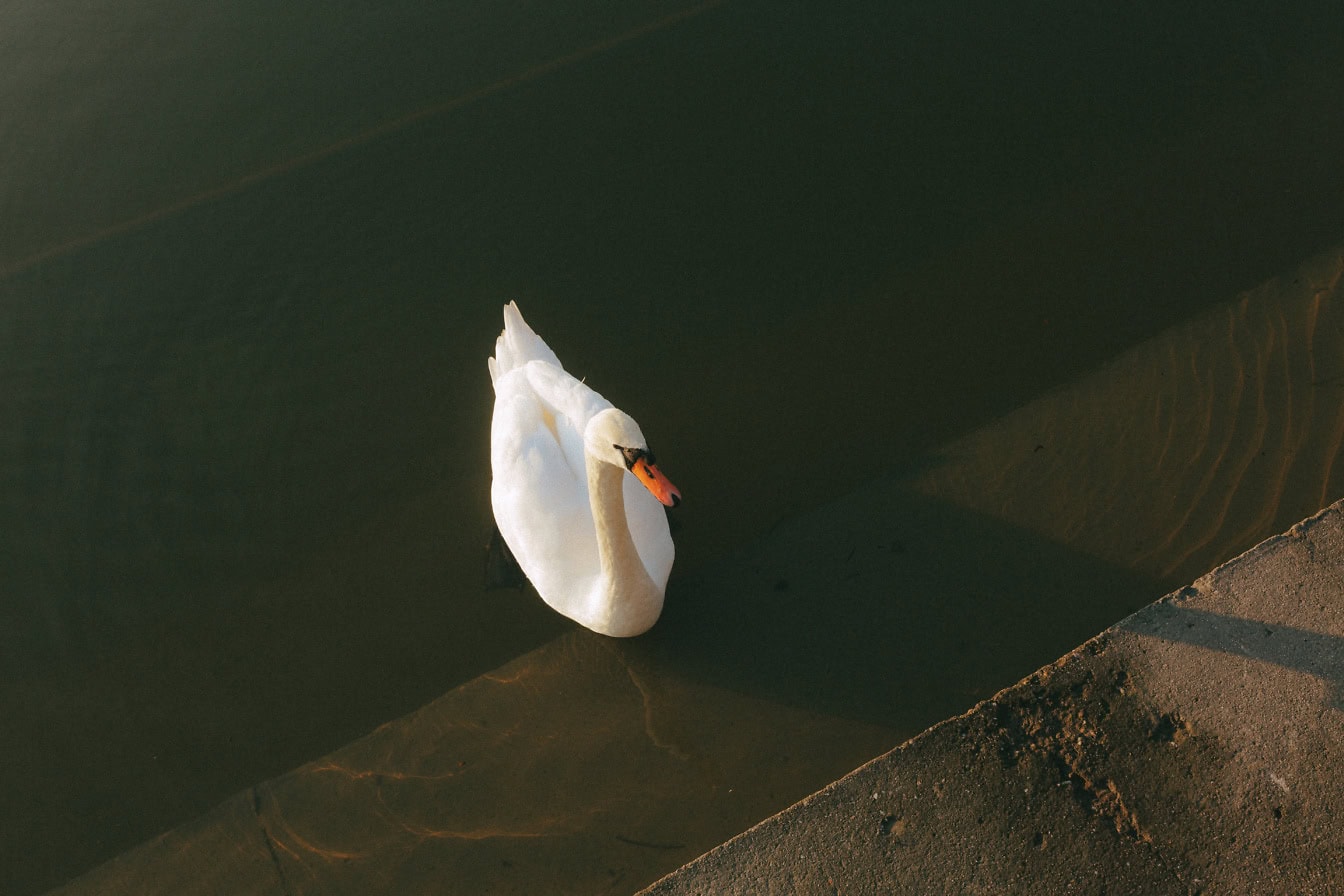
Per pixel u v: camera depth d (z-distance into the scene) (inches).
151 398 274.8
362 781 211.8
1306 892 143.1
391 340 279.0
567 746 212.5
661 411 259.9
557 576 218.7
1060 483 234.1
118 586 247.4
